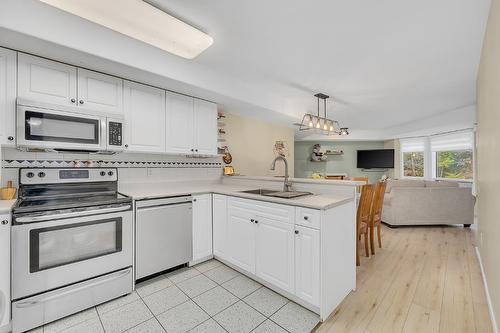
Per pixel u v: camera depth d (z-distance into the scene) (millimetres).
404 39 2160
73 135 2018
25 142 1793
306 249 1801
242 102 3271
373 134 7434
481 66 2436
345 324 1690
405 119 5797
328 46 2289
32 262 1633
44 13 1679
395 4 1689
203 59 2555
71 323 1694
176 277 2359
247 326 1662
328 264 1774
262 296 2027
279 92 3682
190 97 2955
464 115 4629
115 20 1759
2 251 1521
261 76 3039
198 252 2635
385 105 4453
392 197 4375
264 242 2129
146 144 2535
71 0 1549
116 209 2002
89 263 1865
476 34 2078
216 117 3275
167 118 2719
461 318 1752
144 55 2197
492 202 1896
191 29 1909
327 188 2336
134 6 1624
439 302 1958
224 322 1704
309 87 3455
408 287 2201
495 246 1728
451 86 3418
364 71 2879
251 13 1792
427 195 4359
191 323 1691
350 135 7512
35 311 1631
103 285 1921
